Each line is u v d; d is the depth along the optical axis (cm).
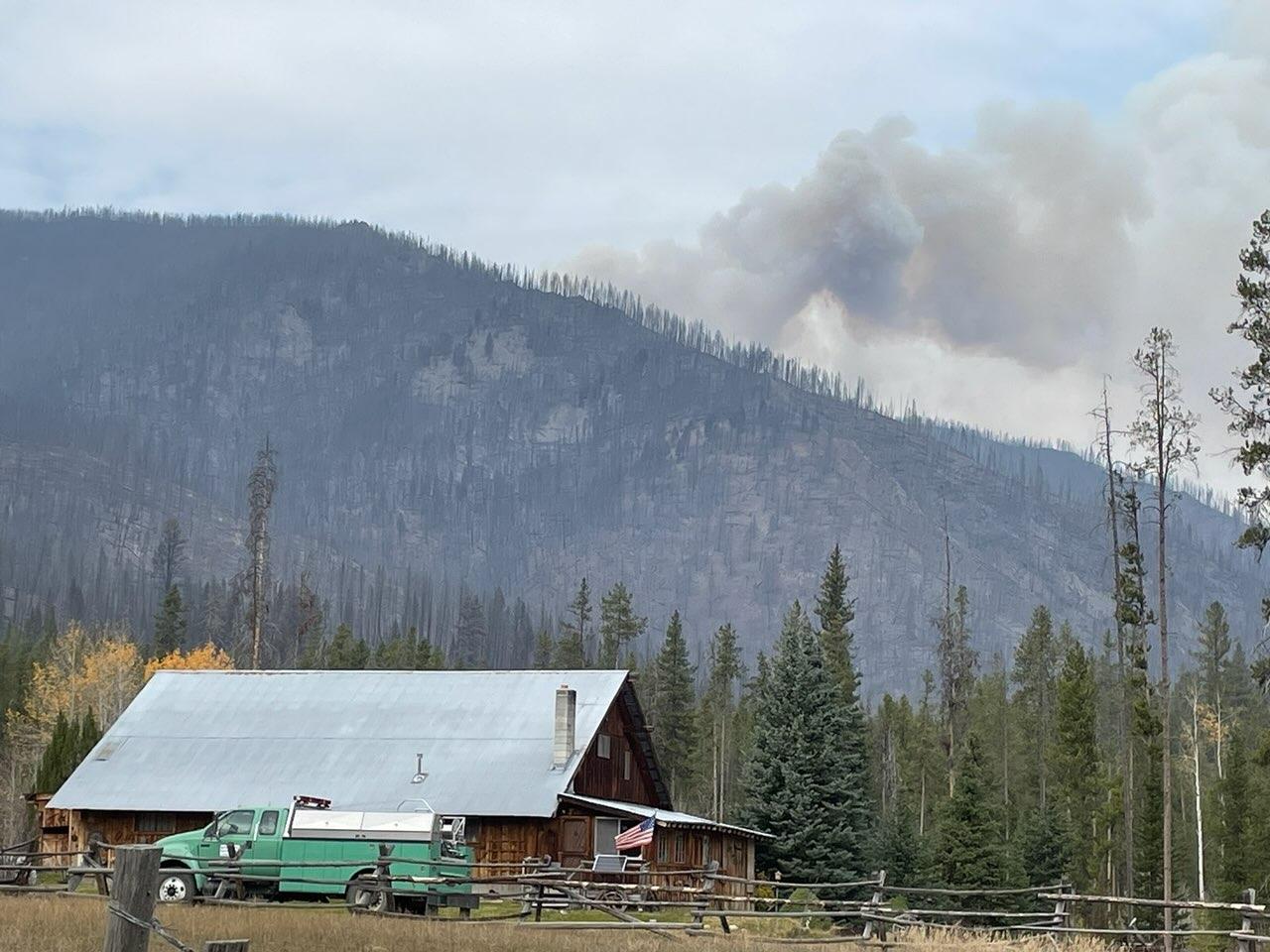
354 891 3669
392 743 5825
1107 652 12094
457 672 6306
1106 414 6388
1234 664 14012
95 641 14088
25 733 10606
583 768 5741
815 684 7369
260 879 3809
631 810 5353
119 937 1195
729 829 6041
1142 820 8506
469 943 2555
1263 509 5231
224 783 5656
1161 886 8156
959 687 10081
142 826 5606
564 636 15438
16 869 3609
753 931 3784
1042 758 11706
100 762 5869
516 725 5866
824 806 7050
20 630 16725
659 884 5381
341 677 6353
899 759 11994
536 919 3559
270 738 5944
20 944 2136
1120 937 5231
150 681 6431
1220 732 10719
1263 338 5319
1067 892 6625
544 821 5341
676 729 11406
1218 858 9669
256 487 11875
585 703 5975
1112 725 13262
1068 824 8300
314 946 2364
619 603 14388
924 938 3278
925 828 11400
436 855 3909
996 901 6944
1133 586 6112
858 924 4572
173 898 3806
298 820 3978
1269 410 5256
